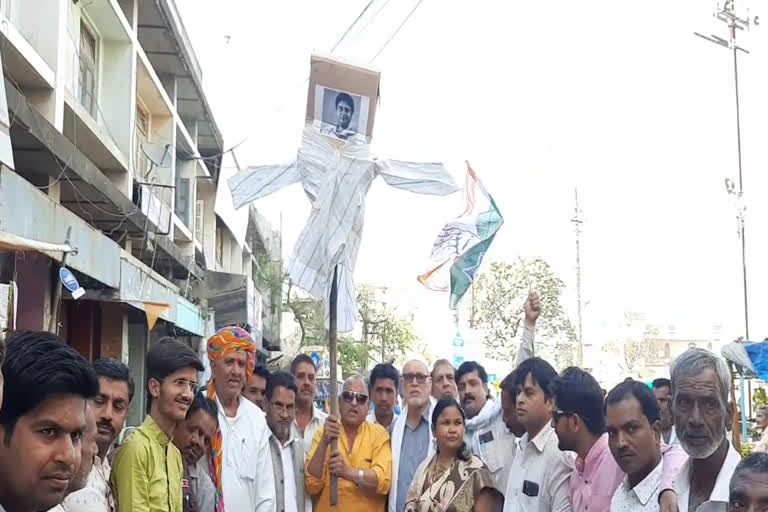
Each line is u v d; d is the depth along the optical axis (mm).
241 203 6004
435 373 7570
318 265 5859
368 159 5965
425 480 5734
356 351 38719
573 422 4422
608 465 4223
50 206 8602
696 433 3396
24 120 8555
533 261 37094
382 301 45500
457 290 6996
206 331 21297
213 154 24812
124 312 15320
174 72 19078
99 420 3887
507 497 5191
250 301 23391
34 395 2105
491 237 6918
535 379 5008
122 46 14805
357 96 5906
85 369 2211
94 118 14398
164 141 18578
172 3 16672
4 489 2117
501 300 36312
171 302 16484
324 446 6199
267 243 36562
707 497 3471
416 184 6023
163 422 4352
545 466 4910
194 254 21250
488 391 7508
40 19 10562
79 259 9836
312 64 5871
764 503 2666
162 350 4410
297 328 40000
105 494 3887
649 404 3744
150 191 15461
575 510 4492
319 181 5902
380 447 6457
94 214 13406
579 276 39438
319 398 15484
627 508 3795
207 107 21500
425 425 6703
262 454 5781
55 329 9500
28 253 8719
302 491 6355
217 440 5352
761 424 13992
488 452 6391
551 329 37469
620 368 48438
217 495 5160
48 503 2139
